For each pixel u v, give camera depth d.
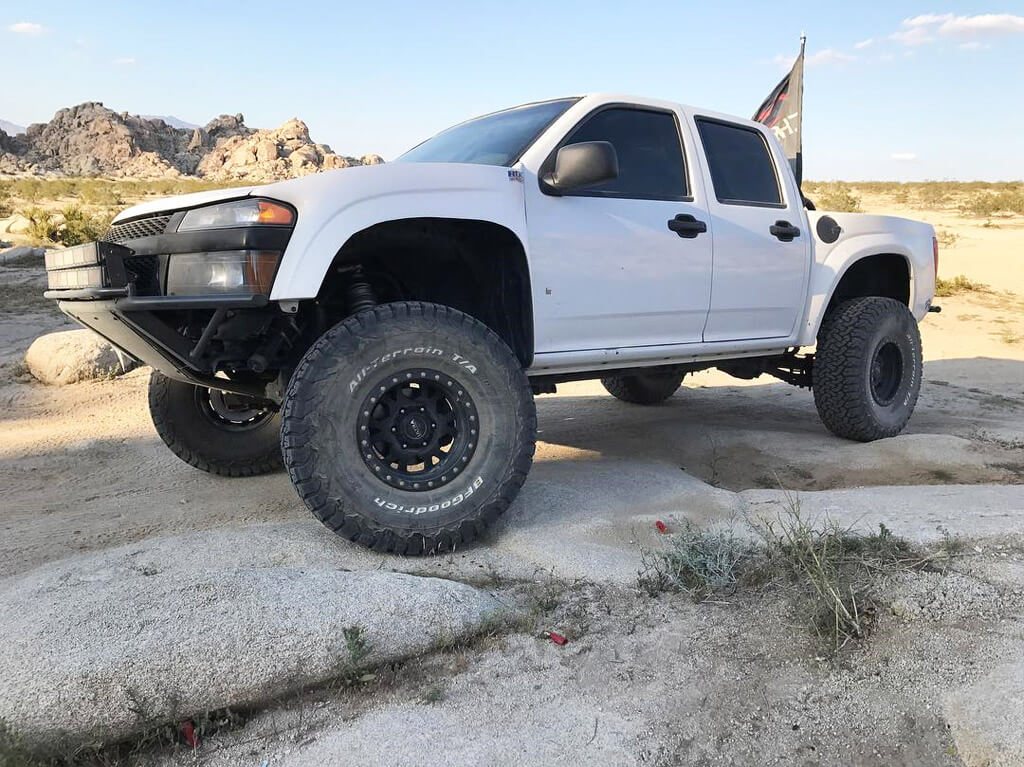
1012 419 6.39
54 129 134.62
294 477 3.12
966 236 23.66
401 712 2.30
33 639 2.34
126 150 125.44
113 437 5.79
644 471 4.49
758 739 2.18
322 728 2.26
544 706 2.32
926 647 2.51
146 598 2.55
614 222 4.04
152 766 2.15
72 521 4.06
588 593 2.98
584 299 3.96
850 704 2.29
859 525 3.40
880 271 5.91
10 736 2.06
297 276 3.11
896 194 42.00
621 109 4.29
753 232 4.70
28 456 5.34
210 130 141.00
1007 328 11.20
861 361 5.20
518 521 3.64
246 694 2.31
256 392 3.98
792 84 7.88
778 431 5.78
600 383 8.16
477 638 2.66
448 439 3.52
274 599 2.58
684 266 4.33
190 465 4.91
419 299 4.06
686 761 2.11
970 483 4.62
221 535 3.36
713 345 4.64
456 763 2.08
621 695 2.37
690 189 4.48
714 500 3.92
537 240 3.77
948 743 2.12
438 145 4.55
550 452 5.41
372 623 2.53
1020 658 2.39
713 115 4.78
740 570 3.07
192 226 3.23
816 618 2.66
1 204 38.28
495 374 3.39
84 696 2.19
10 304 12.50
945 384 7.84
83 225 23.31
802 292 5.05
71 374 7.65
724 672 2.46
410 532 3.24
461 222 3.63
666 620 2.78
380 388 3.24
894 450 5.01
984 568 2.97
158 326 3.24
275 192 3.20
